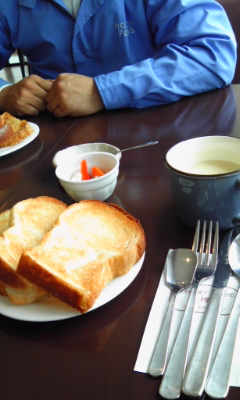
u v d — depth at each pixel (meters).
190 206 0.47
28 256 0.40
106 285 0.41
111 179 0.57
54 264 0.41
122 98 0.93
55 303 0.40
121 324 0.38
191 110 0.88
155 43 1.16
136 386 0.32
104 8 1.11
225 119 0.80
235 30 1.35
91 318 0.39
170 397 0.31
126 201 0.57
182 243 0.47
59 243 0.44
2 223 0.52
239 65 1.38
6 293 0.41
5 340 0.38
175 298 0.39
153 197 0.57
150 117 0.88
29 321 0.39
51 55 1.24
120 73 0.94
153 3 1.07
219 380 0.31
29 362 0.36
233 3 1.34
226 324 0.35
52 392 0.33
